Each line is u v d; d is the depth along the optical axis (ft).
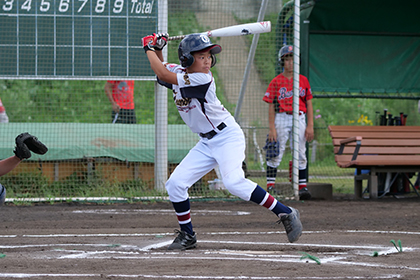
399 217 78.48
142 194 103.96
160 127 107.55
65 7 107.34
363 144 107.04
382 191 112.47
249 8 116.67
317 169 173.78
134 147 112.16
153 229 67.72
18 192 105.09
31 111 180.86
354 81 125.80
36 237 60.08
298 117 100.89
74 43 107.55
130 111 127.24
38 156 108.47
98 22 107.86
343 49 125.08
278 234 62.03
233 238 58.75
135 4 108.27
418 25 126.52
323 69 124.67
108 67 107.96
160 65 49.83
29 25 106.73
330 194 107.04
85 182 109.91
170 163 112.57
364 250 49.96
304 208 89.71
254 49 111.34
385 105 247.09
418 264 42.52
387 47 126.82
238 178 50.49
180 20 124.98
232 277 36.70
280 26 115.55
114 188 107.24
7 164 46.93
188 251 49.83
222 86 137.69
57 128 113.29
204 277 36.68
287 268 40.27
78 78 107.55
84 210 89.40
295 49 100.32
